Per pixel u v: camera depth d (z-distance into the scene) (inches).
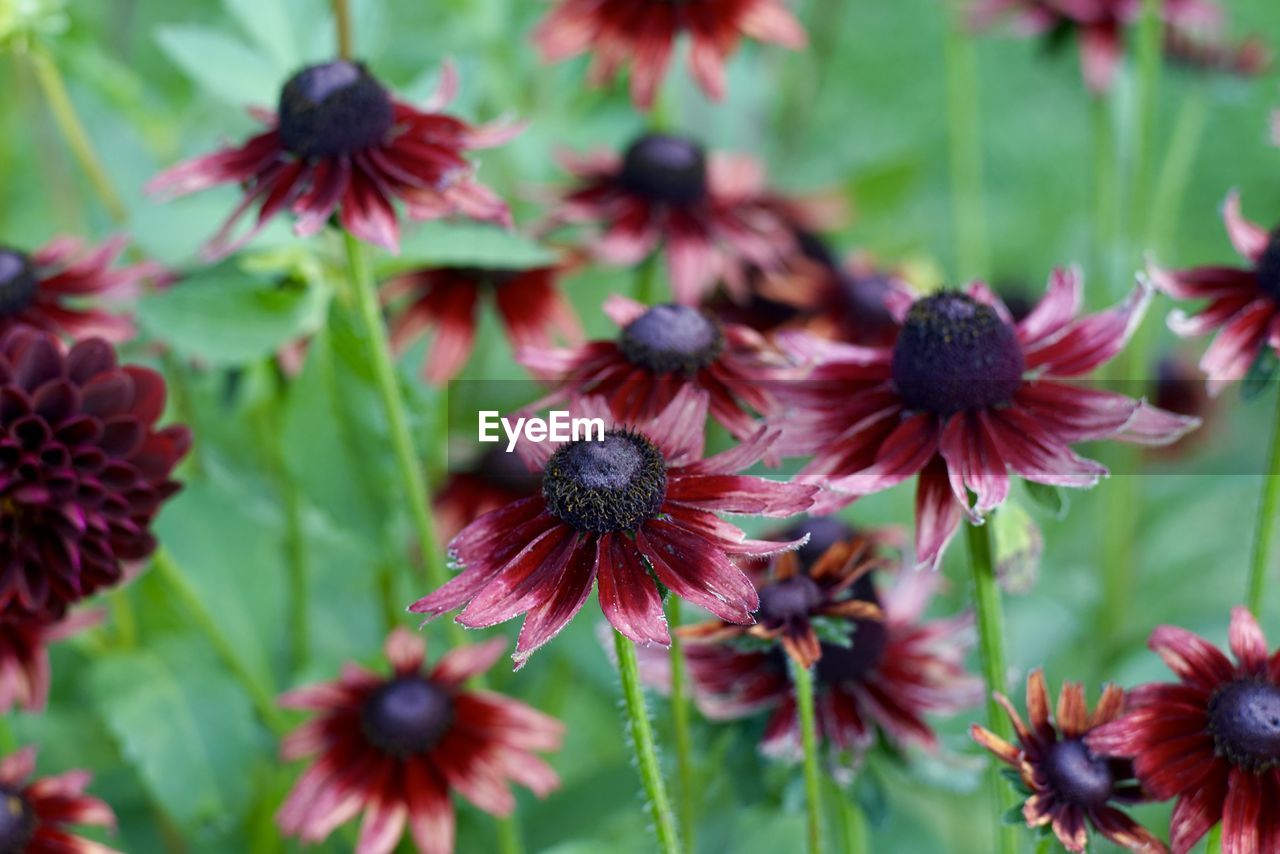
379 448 26.2
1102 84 31.4
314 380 26.1
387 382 24.6
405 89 27.5
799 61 40.4
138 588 28.0
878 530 25.9
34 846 23.8
